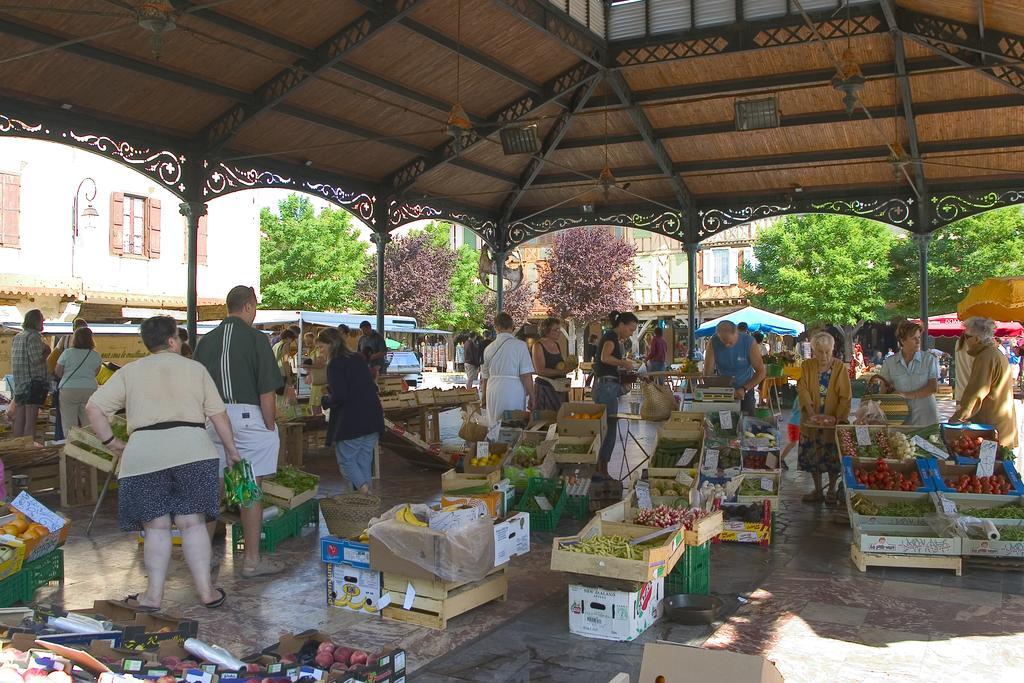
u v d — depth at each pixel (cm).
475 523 524
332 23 1010
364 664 371
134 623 424
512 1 995
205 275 2703
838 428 797
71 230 2342
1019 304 1079
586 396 1587
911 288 3216
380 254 1561
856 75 938
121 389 514
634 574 477
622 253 3747
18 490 833
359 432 739
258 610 537
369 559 522
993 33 1024
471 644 477
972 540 608
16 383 1086
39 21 875
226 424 539
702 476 745
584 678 430
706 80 1312
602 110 1380
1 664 314
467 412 1281
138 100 1059
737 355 934
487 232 1842
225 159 1218
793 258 3284
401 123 1326
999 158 1454
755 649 467
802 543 695
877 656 454
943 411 1939
